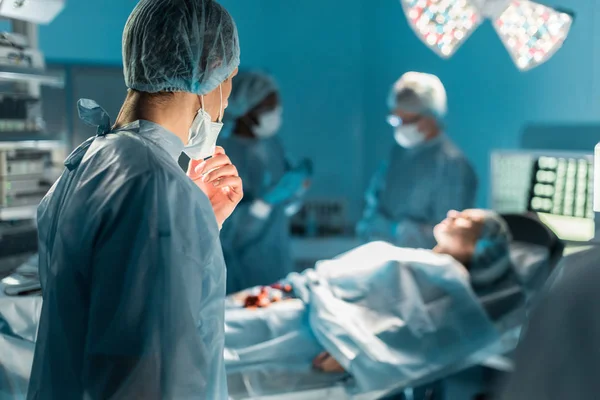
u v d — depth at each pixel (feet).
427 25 6.68
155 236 3.11
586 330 2.36
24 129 7.00
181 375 3.10
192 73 3.57
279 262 10.19
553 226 9.03
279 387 6.22
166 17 3.51
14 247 6.63
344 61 14.33
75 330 3.24
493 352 7.06
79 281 3.25
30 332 5.03
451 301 7.05
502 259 7.58
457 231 7.69
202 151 3.86
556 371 2.39
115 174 3.22
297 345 6.58
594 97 9.69
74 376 3.24
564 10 6.11
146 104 3.59
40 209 3.63
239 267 9.94
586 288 2.40
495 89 11.50
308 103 14.30
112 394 3.02
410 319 6.88
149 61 3.52
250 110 9.71
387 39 13.74
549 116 10.47
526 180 9.51
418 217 10.14
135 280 3.06
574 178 8.87
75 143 11.76
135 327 3.05
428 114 9.96
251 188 9.77
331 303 6.80
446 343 6.83
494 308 7.33
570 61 10.05
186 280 3.15
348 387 6.34
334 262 7.77
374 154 14.34
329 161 14.53
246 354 6.34
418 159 10.14
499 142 11.50
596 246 2.52
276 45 13.96
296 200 10.47
